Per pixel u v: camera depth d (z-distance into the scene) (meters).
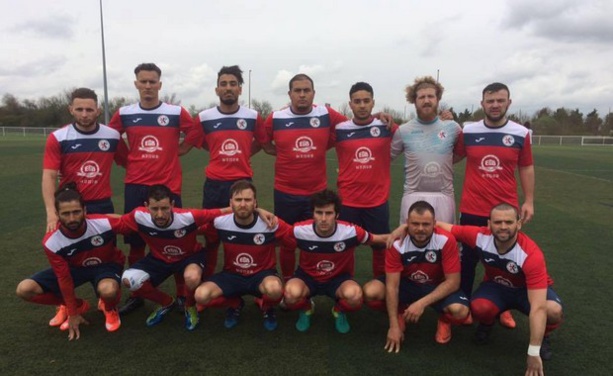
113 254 3.74
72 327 3.38
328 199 3.37
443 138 3.84
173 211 3.60
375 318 3.78
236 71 4.12
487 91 3.63
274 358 3.08
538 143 40.06
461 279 3.90
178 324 3.64
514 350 3.26
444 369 2.97
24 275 4.55
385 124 4.07
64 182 3.92
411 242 3.39
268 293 3.45
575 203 8.72
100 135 3.94
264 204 8.52
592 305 3.95
